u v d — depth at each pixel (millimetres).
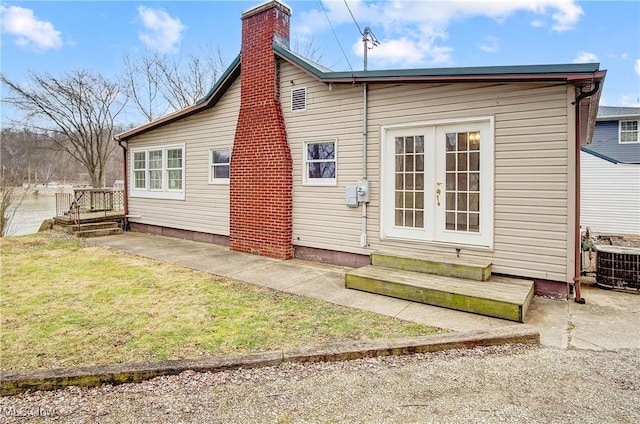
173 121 10156
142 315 4438
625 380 2914
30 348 3539
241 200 8328
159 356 3377
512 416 2471
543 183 5008
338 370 3160
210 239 9516
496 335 3609
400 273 5594
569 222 4863
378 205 6551
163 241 9828
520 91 5129
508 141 5242
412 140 6180
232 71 8438
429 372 3105
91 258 7699
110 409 2621
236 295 5246
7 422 2469
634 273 5340
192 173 9875
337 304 4883
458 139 5715
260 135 7922
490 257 5461
